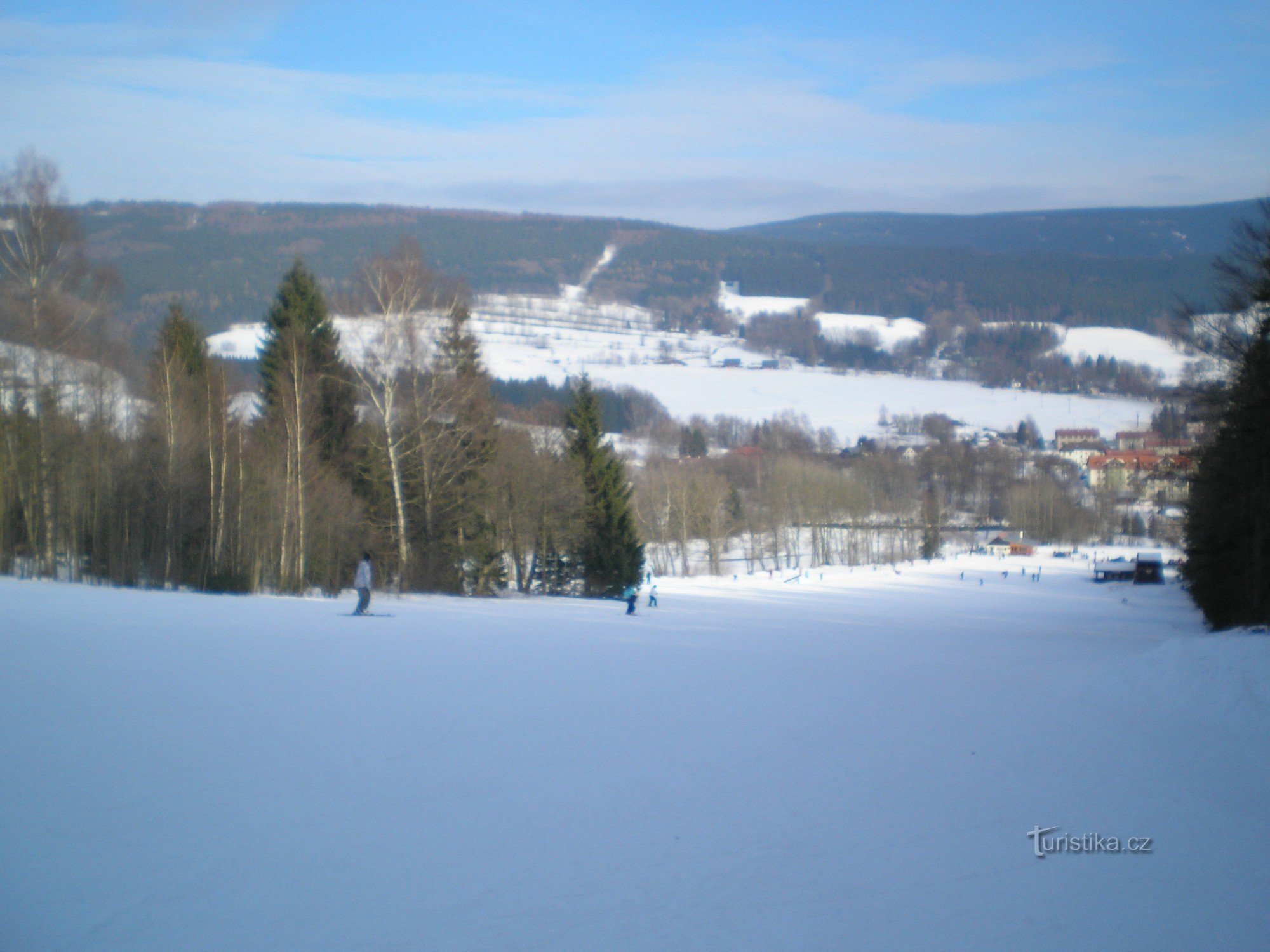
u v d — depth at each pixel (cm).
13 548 3275
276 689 1236
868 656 2006
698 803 860
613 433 14700
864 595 5925
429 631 2003
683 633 2425
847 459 13425
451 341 3728
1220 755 1043
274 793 832
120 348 3706
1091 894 679
